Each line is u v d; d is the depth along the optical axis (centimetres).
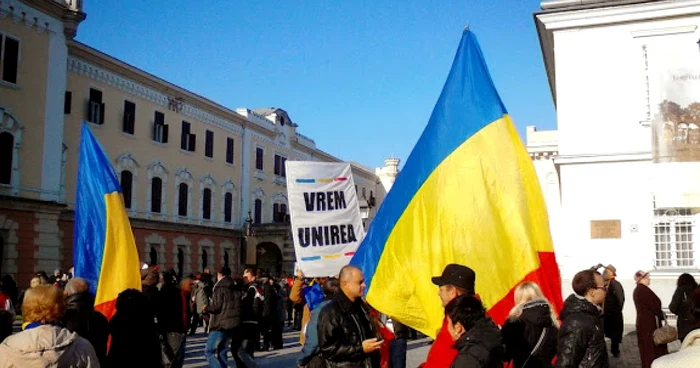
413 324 652
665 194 1878
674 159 1881
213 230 4491
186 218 4234
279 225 4862
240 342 1208
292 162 1310
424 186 681
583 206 1978
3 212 2748
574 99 2014
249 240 4791
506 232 655
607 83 1997
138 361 743
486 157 673
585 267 1952
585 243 1962
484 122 683
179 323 1016
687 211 1898
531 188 677
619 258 1931
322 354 600
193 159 4328
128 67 3672
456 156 679
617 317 1463
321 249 1302
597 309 574
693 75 1914
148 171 3881
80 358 477
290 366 1438
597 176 1980
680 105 1905
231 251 4731
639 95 1970
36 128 2927
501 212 660
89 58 3412
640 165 1948
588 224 1969
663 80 1927
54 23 3030
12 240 2789
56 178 3031
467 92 696
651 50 1950
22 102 2852
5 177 2783
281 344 1802
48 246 2975
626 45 1991
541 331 601
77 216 895
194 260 4288
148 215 3872
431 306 647
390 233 681
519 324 601
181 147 4206
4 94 2758
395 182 702
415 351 1623
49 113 2995
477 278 643
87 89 3425
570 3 2016
